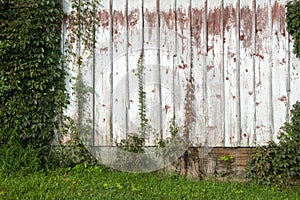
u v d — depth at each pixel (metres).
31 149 6.38
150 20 6.51
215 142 6.50
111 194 5.53
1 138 6.32
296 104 6.36
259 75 6.45
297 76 6.41
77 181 6.02
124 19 6.54
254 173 6.32
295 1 6.35
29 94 6.40
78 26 6.54
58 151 6.52
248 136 6.46
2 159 6.24
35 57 6.37
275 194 5.88
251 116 6.46
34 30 6.34
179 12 6.50
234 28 6.46
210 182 6.31
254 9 6.45
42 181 5.88
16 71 6.34
